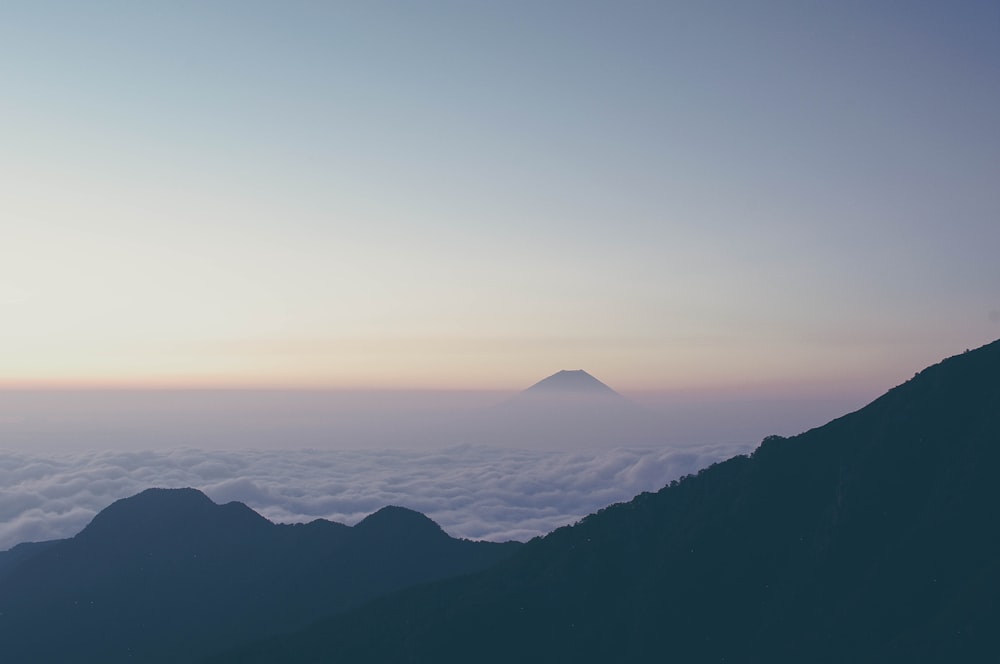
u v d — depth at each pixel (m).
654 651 76.12
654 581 83.44
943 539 70.94
